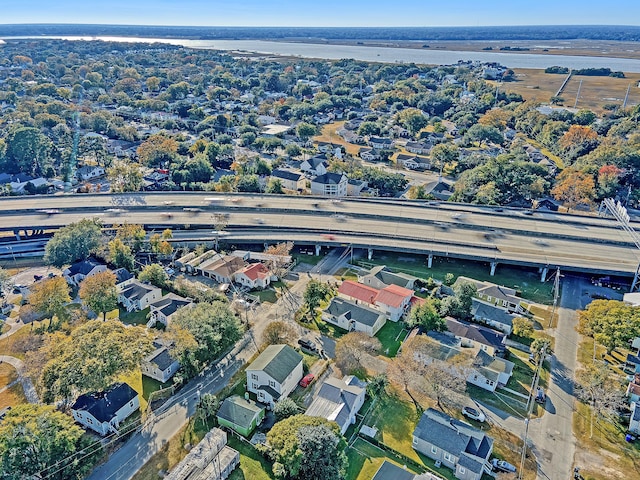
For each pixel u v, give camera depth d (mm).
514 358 89688
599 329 90000
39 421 62094
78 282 112000
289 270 120750
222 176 180625
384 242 126062
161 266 114312
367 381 82625
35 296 94688
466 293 99625
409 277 111125
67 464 61531
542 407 78188
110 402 72875
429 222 139000
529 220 142000
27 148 187500
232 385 81312
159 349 85312
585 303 108438
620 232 134000
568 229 135500
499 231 134000
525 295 111375
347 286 107375
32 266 122312
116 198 155375
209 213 144625
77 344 75938
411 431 73312
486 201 160000
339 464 62375
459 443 67125
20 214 140750
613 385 79250
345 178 175875
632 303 101125
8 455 58344
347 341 86438
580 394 80750
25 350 86312
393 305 99812
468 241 127438
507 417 76125
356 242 126062
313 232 132750
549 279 118062
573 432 73375
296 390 81250
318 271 120750
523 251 122062
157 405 76875
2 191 166875
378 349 91000
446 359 84125
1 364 86125
